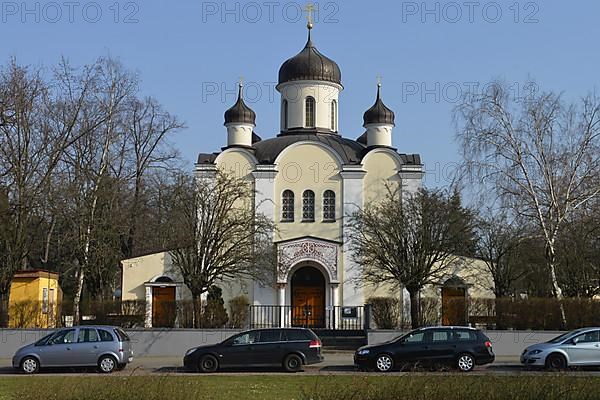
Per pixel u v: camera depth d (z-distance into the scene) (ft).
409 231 139.85
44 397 57.16
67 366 98.84
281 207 172.04
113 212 153.69
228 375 92.68
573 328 126.41
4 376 92.84
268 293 163.32
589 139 133.90
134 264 165.89
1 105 128.57
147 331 124.16
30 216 135.33
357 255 151.84
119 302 138.10
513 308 128.88
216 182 156.56
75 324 136.26
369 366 97.55
